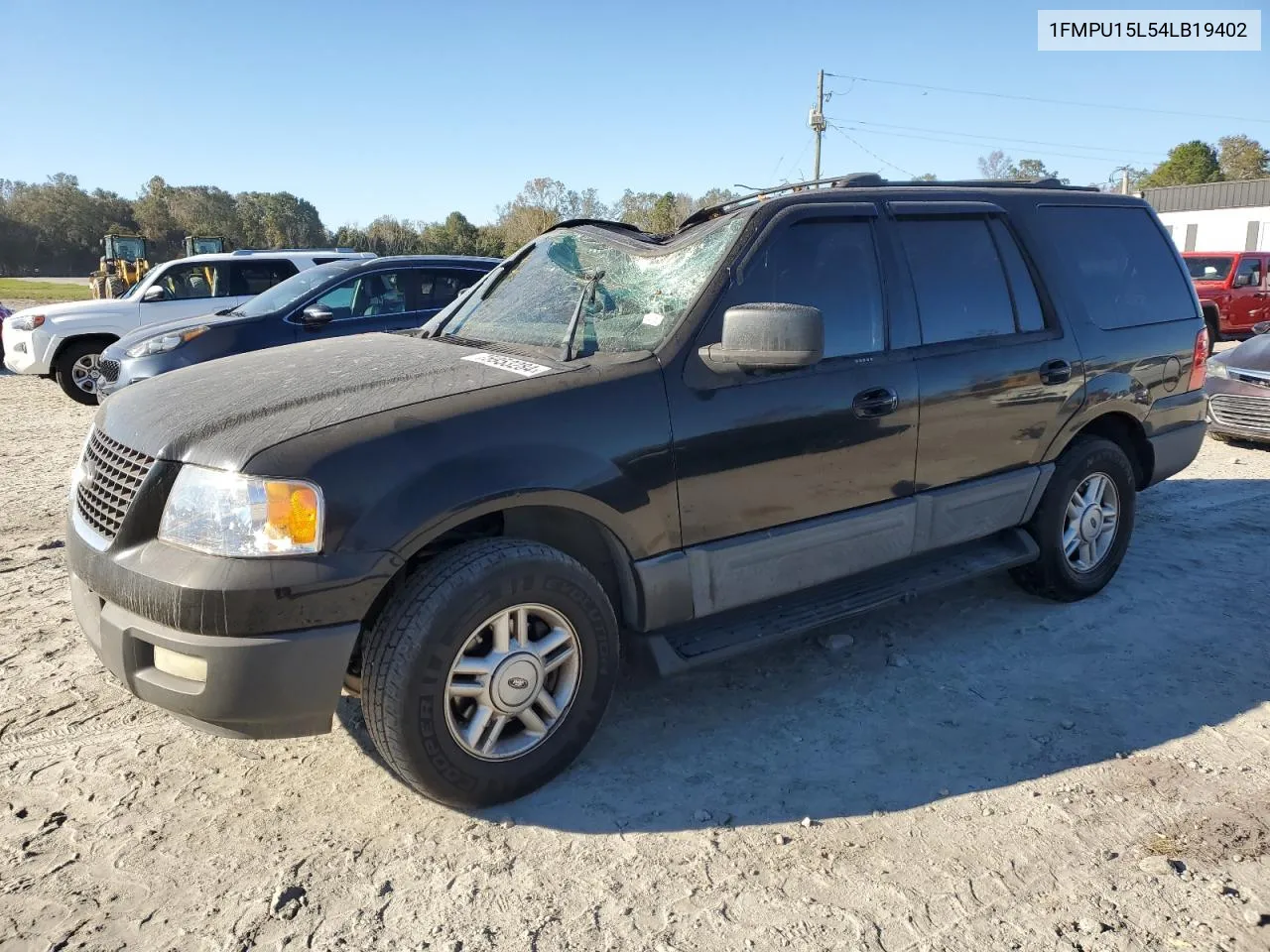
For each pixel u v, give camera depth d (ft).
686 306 10.89
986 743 11.09
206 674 8.36
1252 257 58.75
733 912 8.20
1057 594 15.11
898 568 13.35
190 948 7.77
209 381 10.74
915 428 12.44
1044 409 13.99
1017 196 14.64
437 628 8.86
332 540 8.52
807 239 11.83
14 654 13.34
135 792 10.02
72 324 37.45
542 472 9.45
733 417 10.77
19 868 8.76
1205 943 7.78
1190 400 16.60
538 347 11.37
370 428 8.96
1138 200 16.52
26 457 27.17
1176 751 10.85
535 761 9.84
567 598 9.72
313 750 10.91
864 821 9.55
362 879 8.66
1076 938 7.86
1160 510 20.89
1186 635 14.11
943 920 8.09
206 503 8.55
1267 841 9.14
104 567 9.04
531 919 8.13
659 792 10.08
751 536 11.18
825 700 12.16
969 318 13.35
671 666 10.54
